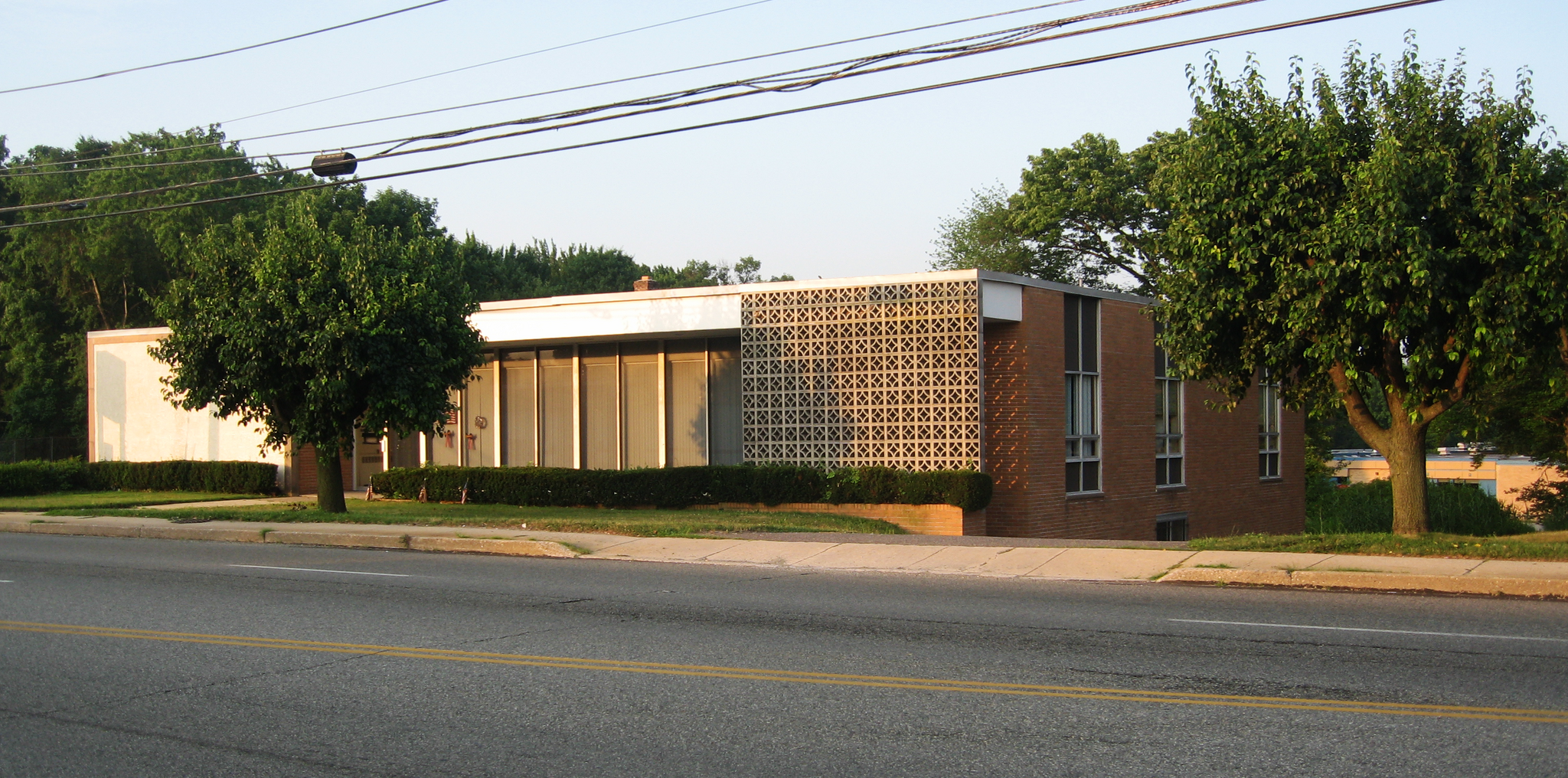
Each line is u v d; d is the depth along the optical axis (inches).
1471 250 577.9
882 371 964.6
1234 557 580.4
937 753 259.1
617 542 708.0
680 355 1111.6
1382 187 574.6
